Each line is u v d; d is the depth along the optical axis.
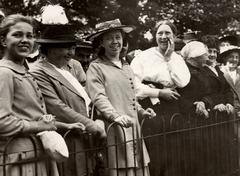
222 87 7.04
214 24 16.38
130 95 5.54
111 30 5.54
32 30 4.43
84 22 13.98
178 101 6.41
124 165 5.32
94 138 5.00
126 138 5.42
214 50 8.12
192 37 9.07
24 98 4.27
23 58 4.41
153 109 6.21
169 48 6.46
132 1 14.30
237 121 7.11
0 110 4.09
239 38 9.59
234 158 7.12
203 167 6.45
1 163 4.18
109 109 5.16
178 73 6.45
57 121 4.83
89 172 5.00
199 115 6.45
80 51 7.64
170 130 5.89
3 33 4.37
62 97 4.96
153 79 6.41
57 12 5.21
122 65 5.70
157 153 5.96
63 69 5.31
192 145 6.29
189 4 15.95
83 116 4.86
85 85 5.86
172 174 5.98
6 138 4.21
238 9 16.23
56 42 5.07
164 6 15.87
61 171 4.83
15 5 13.09
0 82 4.13
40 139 4.36
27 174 4.23
